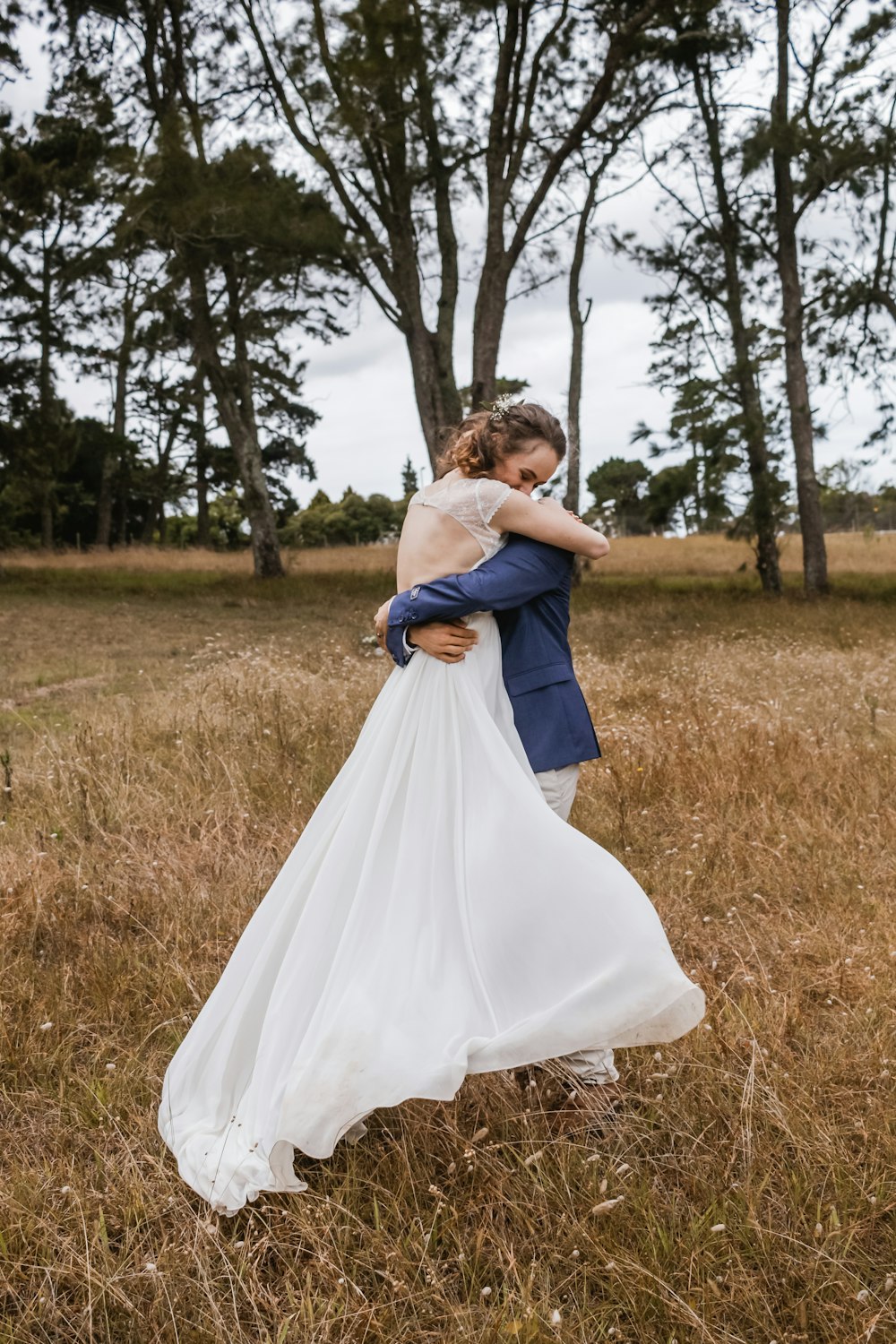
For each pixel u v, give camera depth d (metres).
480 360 16.14
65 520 46.34
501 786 2.34
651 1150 2.33
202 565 30.06
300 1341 1.81
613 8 15.08
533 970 2.19
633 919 2.15
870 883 3.87
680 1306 1.82
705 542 42.59
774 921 3.56
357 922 2.25
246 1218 2.12
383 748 2.42
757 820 4.48
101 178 17.33
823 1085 2.52
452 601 2.39
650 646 11.23
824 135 18.06
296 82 15.51
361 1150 2.30
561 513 2.54
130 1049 2.71
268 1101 2.14
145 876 3.87
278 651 9.95
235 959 2.47
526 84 16.91
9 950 3.29
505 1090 2.49
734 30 17.59
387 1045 2.07
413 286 17.31
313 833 2.51
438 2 14.68
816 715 6.61
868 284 19.22
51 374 25.95
